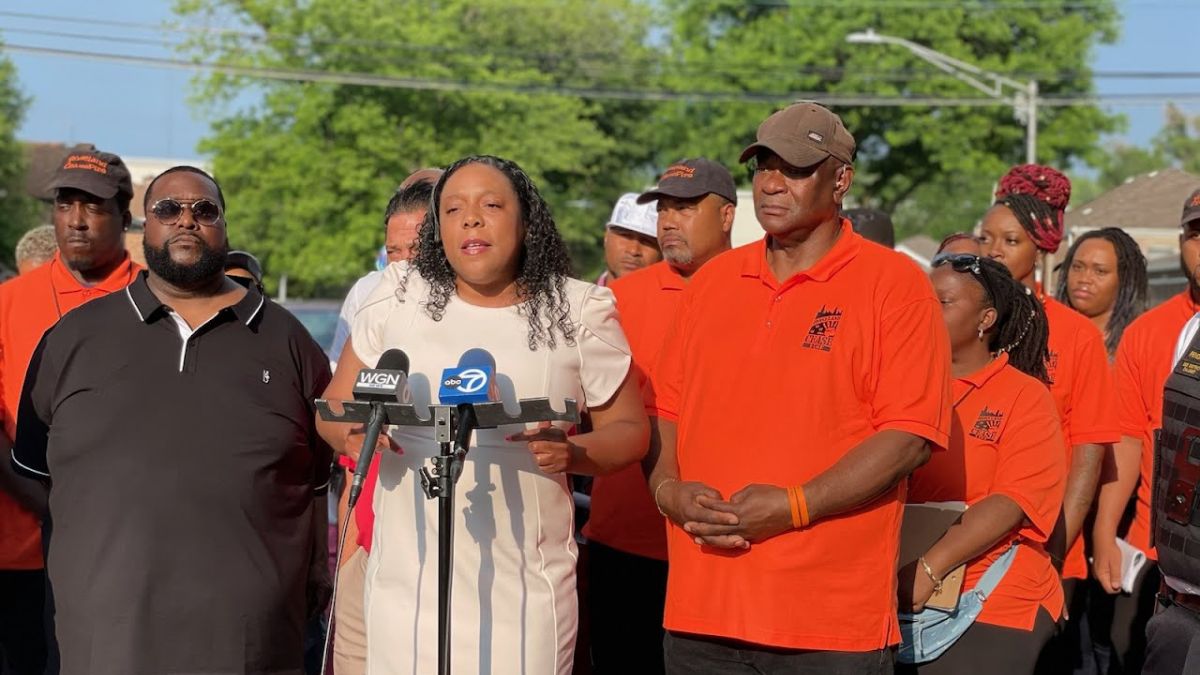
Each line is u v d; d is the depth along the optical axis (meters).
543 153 41.75
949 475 4.78
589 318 4.17
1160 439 4.77
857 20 42.44
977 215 52.66
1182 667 4.67
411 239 5.73
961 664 4.63
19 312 5.74
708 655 4.25
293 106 38.59
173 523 4.50
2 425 5.62
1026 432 4.75
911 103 37.44
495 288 4.14
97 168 5.79
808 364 4.15
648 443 4.30
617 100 50.03
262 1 38.38
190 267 4.64
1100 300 7.43
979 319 4.91
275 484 4.67
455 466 3.65
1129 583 5.95
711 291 4.47
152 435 4.54
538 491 4.07
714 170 6.06
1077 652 6.79
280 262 38.53
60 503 4.57
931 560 4.55
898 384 4.10
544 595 4.05
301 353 4.81
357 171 38.22
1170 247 19.55
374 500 4.22
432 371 4.07
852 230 4.34
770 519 4.04
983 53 43.56
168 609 4.47
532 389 4.04
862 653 4.08
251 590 4.55
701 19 45.75
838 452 4.12
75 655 4.47
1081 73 40.94
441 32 40.38
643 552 5.66
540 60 48.34
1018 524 4.68
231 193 38.75
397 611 4.05
